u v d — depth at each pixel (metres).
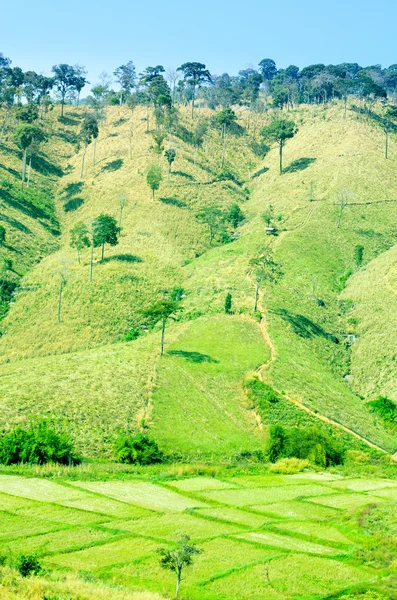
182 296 120.56
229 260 131.75
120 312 113.75
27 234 146.38
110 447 66.62
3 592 30.70
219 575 36.56
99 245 136.00
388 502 51.88
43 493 50.91
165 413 75.06
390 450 75.12
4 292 120.25
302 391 83.56
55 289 120.88
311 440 68.75
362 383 92.75
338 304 116.88
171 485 56.03
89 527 43.28
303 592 35.03
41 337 106.88
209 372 85.88
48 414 70.19
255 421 76.62
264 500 52.31
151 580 35.59
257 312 105.12
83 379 80.38
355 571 38.03
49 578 33.97
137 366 85.69
